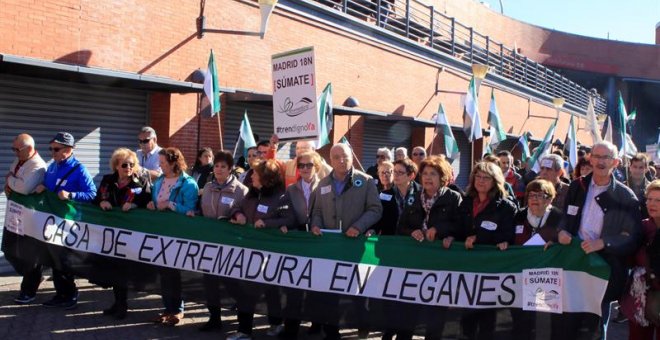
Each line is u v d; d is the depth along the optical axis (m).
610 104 46.75
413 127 20.36
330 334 5.77
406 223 5.65
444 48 22.80
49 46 9.05
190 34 11.34
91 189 6.81
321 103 10.28
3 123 8.95
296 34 14.07
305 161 5.94
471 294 5.13
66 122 9.79
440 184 5.45
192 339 5.90
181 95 11.26
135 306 6.99
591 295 4.66
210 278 6.02
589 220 4.91
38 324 6.18
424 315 5.27
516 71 30.81
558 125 35.97
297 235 5.73
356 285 5.49
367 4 18.48
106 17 9.84
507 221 5.13
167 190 6.41
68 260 6.60
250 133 10.37
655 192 4.50
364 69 16.86
